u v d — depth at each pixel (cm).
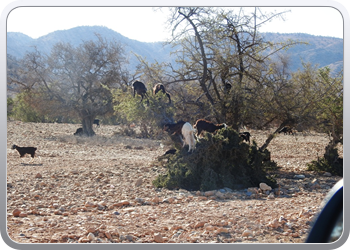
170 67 1536
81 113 2914
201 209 729
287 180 1160
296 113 1388
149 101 1191
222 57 1449
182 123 1027
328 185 1083
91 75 2844
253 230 571
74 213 723
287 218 644
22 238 524
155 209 746
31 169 1337
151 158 1727
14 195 880
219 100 1465
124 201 806
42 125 3838
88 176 1178
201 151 1003
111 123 4597
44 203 809
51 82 2938
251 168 1048
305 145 2430
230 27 1448
